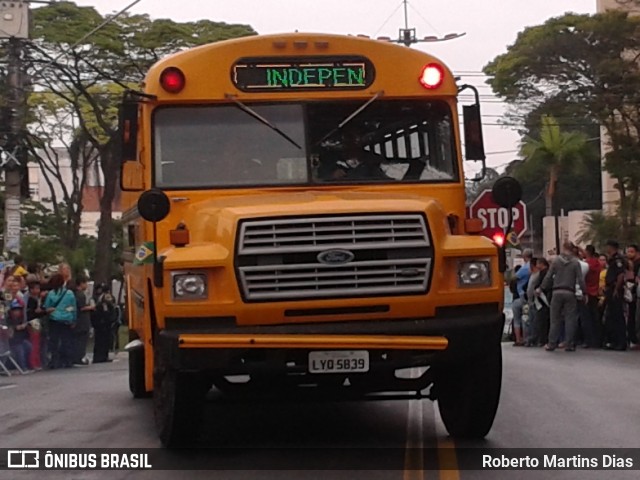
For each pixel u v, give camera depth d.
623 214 46.19
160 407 8.96
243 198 8.82
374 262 7.91
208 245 8.05
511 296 25.39
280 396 8.55
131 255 11.45
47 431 10.21
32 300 19.27
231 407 11.37
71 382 15.62
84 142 38.91
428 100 9.37
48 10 32.66
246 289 7.80
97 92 34.78
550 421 10.30
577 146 52.41
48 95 36.97
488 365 8.52
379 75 9.28
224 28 34.38
